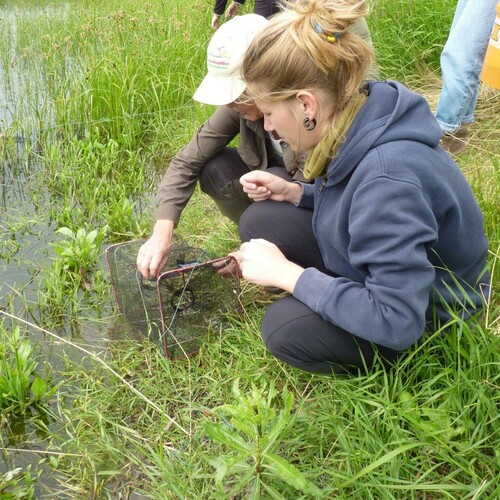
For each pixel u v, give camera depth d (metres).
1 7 8.33
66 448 2.17
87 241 3.14
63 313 2.86
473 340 1.92
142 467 2.04
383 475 1.75
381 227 1.63
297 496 1.80
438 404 1.97
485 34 3.32
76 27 6.52
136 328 2.64
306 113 1.71
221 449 2.03
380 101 1.70
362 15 1.65
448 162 1.78
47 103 5.06
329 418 1.96
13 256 3.32
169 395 2.31
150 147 4.46
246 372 2.29
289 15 1.69
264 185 2.41
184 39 5.40
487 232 2.68
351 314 1.75
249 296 2.74
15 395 2.33
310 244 2.45
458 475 1.79
